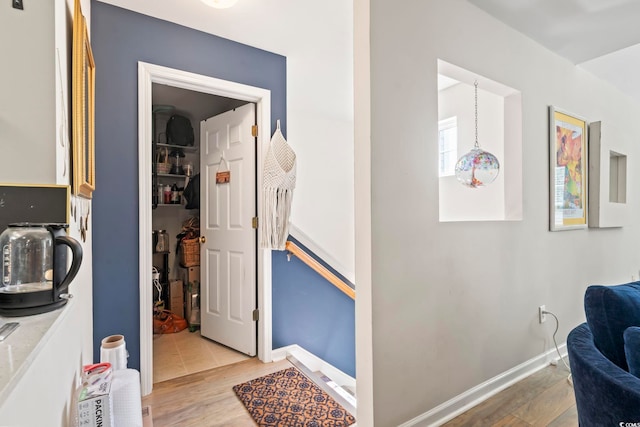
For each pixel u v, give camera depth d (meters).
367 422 1.53
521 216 2.23
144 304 2.04
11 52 0.94
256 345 2.57
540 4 1.95
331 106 3.91
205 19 2.10
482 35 2.00
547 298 2.41
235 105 3.23
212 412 1.84
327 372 2.73
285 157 2.49
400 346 1.61
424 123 1.71
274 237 2.42
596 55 2.56
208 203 3.00
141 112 2.03
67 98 1.17
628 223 3.17
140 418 1.24
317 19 2.11
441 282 1.78
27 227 0.85
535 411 1.83
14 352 0.61
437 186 1.77
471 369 1.92
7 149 0.94
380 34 1.54
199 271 3.33
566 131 2.57
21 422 0.58
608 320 1.25
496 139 2.65
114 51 1.96
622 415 0.94
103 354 1.45
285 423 1.74
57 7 1.00
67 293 1.00
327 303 2.87
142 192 2.04
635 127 3.48
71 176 1.21
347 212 4.61
